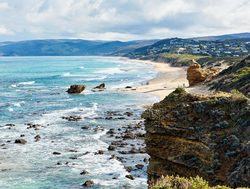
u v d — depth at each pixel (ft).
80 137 187.83
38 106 285.23
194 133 91.71
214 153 85.35
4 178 130.00
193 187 58.39
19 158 152.56
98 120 229.86
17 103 297.74
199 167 87.30
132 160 149.79
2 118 237.25
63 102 305.73
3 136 188.75
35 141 179.63
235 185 75.66
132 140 179.83
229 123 88.99
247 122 85.30
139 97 321.93
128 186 122.93
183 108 96.78
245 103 90.02
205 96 98.27
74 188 122.11
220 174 82.74
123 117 236.22
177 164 93.04
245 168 75.31
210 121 91.76
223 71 330.13
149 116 99.19
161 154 96.17
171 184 59.62
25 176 132.26
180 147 92.79
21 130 203.00
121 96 331.57
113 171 137.80
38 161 149.07
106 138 185.37
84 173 134.92
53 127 211.00
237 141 83.15
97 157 154.20
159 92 345.72
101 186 123.54
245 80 249.14
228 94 98.48
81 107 279.90
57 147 169.48
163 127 95.96
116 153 159.33
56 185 124.47
